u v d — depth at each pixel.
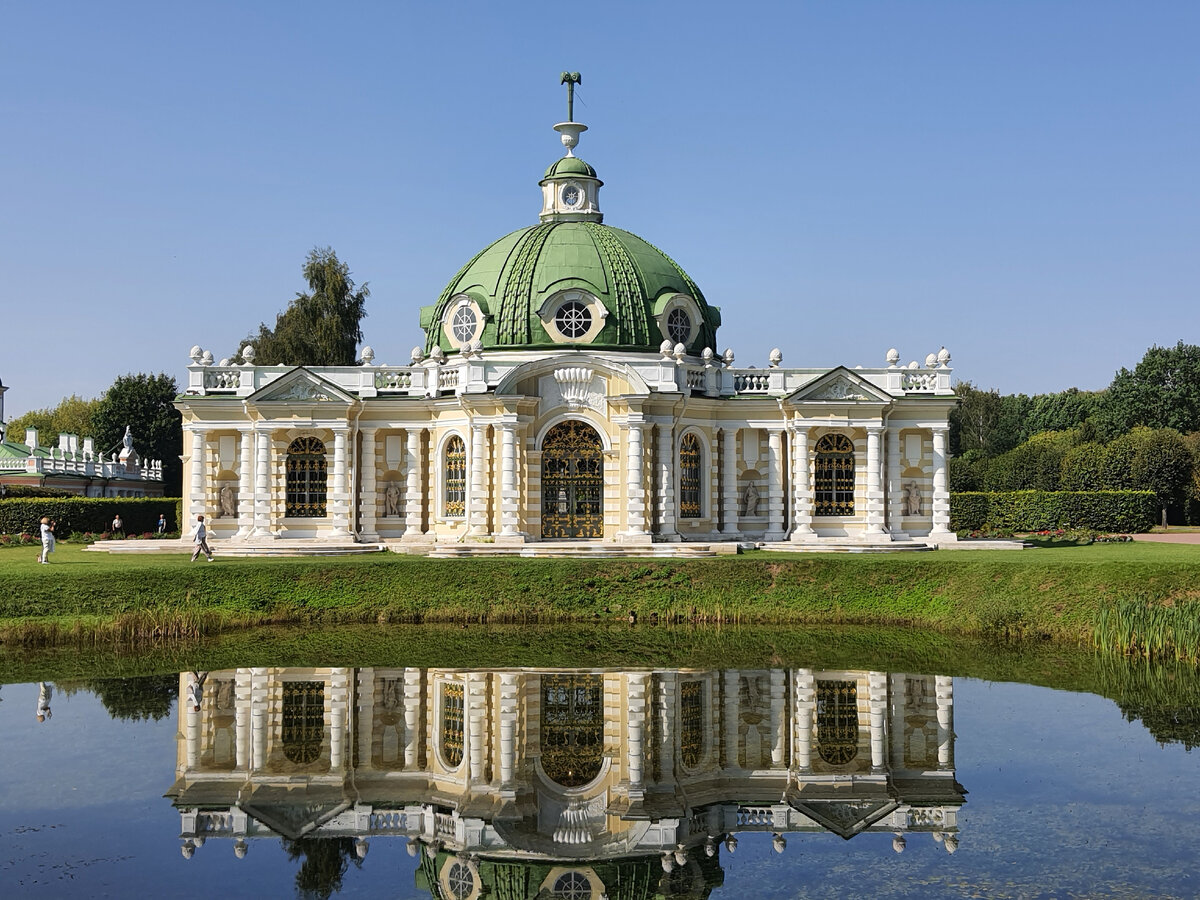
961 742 30.88
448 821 25.88
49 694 35.97
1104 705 34.56
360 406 64.69
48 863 22.84
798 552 61.06
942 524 64.88
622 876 22.83
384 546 64.00
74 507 84.75
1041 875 21.83
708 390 65.69
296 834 24.95
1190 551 57.97
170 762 29.36
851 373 63.56
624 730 32.34
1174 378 122.38
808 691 36.50
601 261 65.56
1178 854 22.77
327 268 101.00
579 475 61.38
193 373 65.75
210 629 46.62
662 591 50.66
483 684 37.38
